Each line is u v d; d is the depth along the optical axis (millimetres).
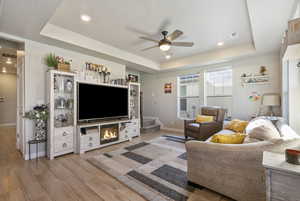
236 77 4309
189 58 4793
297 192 905
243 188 1497
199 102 5137
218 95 4809
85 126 3256
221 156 1620
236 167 1533
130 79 4969
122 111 4383
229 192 1593
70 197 1737
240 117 4242
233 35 3223
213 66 4785
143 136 4770
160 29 2951
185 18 2561
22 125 3020
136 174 2248
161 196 1738
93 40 3459
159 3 2164
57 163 2654
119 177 2158
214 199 1676
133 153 3160
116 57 4008
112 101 4105
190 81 5453
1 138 4359
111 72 4375
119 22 2699
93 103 3643
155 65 5391
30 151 2869
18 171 2344
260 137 1784
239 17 2518
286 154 1021
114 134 4004
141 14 2445
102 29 2971
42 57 3061
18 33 2631
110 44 3756
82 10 2330
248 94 4109
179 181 2049
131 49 4117
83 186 1953
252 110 4039
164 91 6105
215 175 1691
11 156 2961
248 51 3688
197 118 4371
